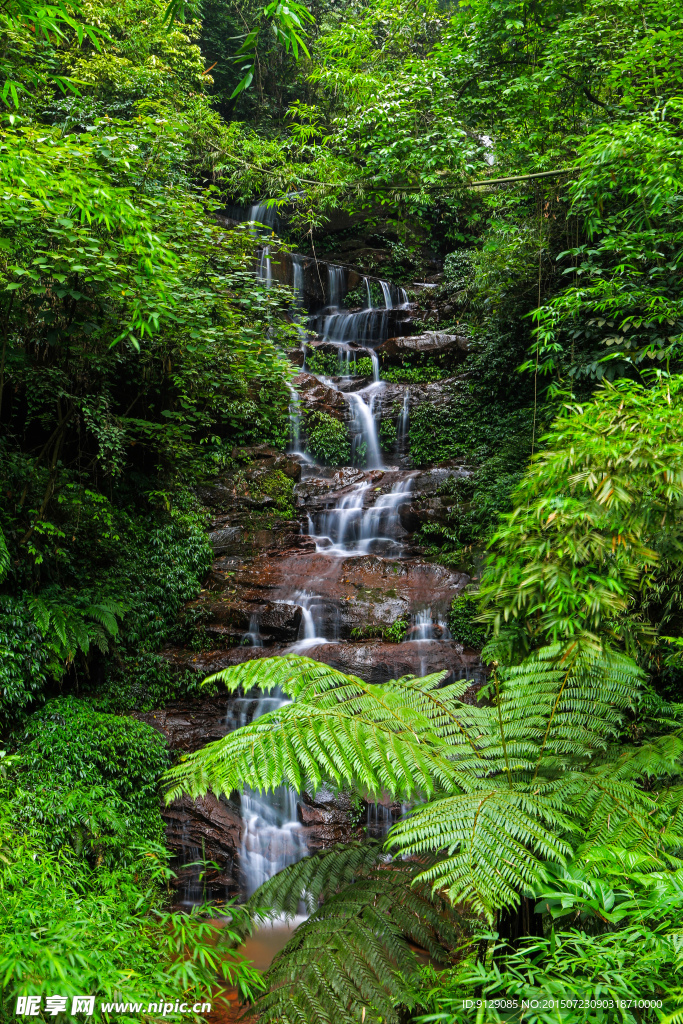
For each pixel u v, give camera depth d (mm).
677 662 4281
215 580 8750
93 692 7176
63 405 8406
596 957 1778
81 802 5195
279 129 18922
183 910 5590
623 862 1965
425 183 7422
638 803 2338
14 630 6215
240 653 7668
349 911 2492
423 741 2633
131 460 9742
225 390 10359
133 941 2924
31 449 8367
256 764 2273
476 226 16328
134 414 9703
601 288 6836
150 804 6082
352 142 7449
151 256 5773
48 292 6996
